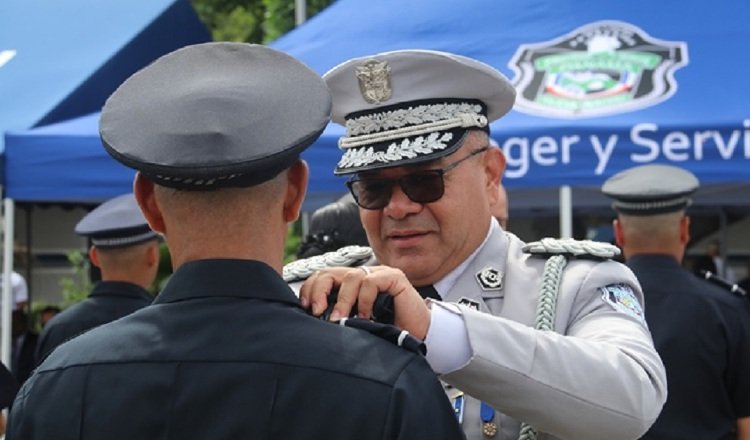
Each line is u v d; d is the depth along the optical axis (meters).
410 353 2.10
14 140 7.03
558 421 2.38
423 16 8.34
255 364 2.04
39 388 2.16
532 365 2.36
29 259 11.31
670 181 5.68
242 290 2.12
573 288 2.79
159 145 2.07
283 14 18.75
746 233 11.97
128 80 2.24
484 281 2.95
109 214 6.23
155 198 2.18
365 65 2.94
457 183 2.93
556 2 8.17
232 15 24.17
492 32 8.05
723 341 5.34
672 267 5.57
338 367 2.03
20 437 2.14
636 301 2.81
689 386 5.32
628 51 7.64
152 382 2.06
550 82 7.36
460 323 2.37
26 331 10.19
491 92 2.99
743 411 5.37
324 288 2.26
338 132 6.85
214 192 2.10
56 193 6.99
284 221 2.19
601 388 2.38
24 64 8.73
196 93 2.12
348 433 1.98
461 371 2.36
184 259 2.17
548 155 6.77
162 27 9.41
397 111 2.95
